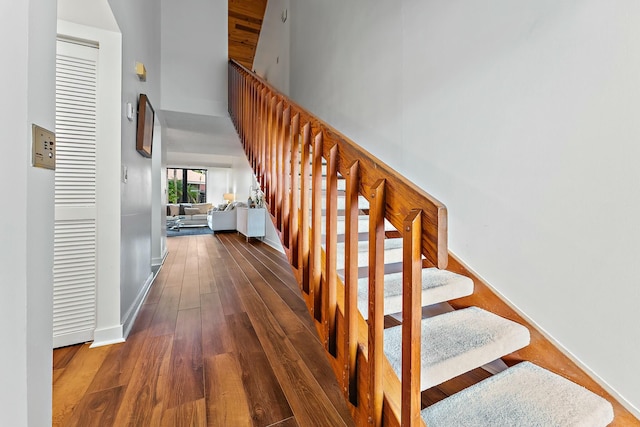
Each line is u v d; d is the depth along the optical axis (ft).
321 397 4.51
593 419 3.36
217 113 13.62
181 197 37.78
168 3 12.78
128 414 4.07
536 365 4.39
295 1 14.28
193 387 4.68
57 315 5.82
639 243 3.44
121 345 6.00
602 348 3.79
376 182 3.03
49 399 2.87
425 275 5.63
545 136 4.37
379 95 8.19
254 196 25.22
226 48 13.87
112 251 6.22
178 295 9.12
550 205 4.33
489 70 5.18
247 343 6.15
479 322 4.70
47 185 2.85
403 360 2.62
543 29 4.35
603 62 3.70
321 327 4.49
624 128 3.53
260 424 3.96
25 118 2.48
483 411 3.38
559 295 4.24
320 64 11.75
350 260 3.48
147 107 8.63
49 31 2.87
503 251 5.01
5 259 2.26
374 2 8.34
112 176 6.23
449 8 5.95
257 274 11.69
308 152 4.89
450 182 6.03
